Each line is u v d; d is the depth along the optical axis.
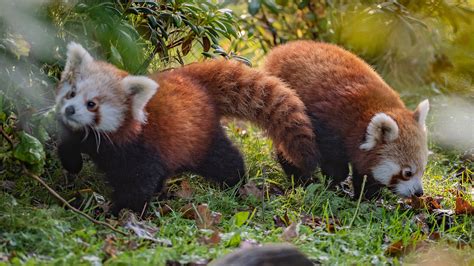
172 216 6.00
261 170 7.43
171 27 7.62
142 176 6.00
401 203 7.37
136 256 4.92
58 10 6.60
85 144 5.89
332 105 7.37
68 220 5.63
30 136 5.64
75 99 5.70
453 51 6.39
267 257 4.67
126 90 5.83
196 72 6.89
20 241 5.10
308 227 6.09
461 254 5.96
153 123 6.06
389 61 8.72
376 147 7.24
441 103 8.99
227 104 6.88
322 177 7.39
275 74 7.75
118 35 6.72
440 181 7.90
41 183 5.63
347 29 5.59
